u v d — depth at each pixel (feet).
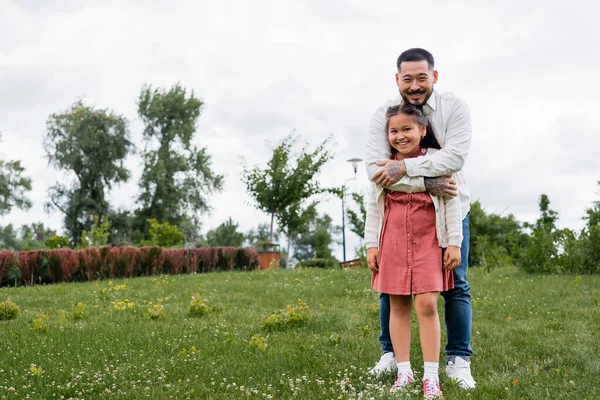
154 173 153.69
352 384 12.33
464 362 12.55
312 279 39.65
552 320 20.43
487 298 27.17
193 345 16.42
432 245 11.88
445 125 12.67
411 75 12.52
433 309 11.72
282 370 13.51
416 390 11.41
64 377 12.76
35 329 19.80
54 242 88.28
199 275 46.98
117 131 150.41
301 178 88.07
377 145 12.85
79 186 151.43
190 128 162.30
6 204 142.31
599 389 11.63
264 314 24.14
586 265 41.01
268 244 87.10
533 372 13.35
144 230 153.69
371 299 28.58
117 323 22.16
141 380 12.60
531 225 46.09
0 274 43.50
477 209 75.92
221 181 165.07
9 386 12.01
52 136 149.79
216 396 11.55
